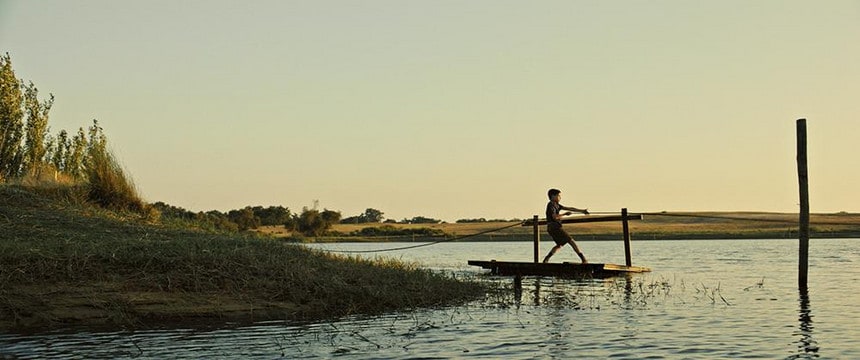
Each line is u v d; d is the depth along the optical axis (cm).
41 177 2694
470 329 1495
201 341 1361
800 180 2275
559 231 2720
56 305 1552
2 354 1248
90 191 2617
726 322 1579
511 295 2059
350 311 1694
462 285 2122
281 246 2083
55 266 1664
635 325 1544
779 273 2866
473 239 9706
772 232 8894
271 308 1669
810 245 6028
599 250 5525
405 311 1736
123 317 1533
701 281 2498
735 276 2717
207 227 2631
